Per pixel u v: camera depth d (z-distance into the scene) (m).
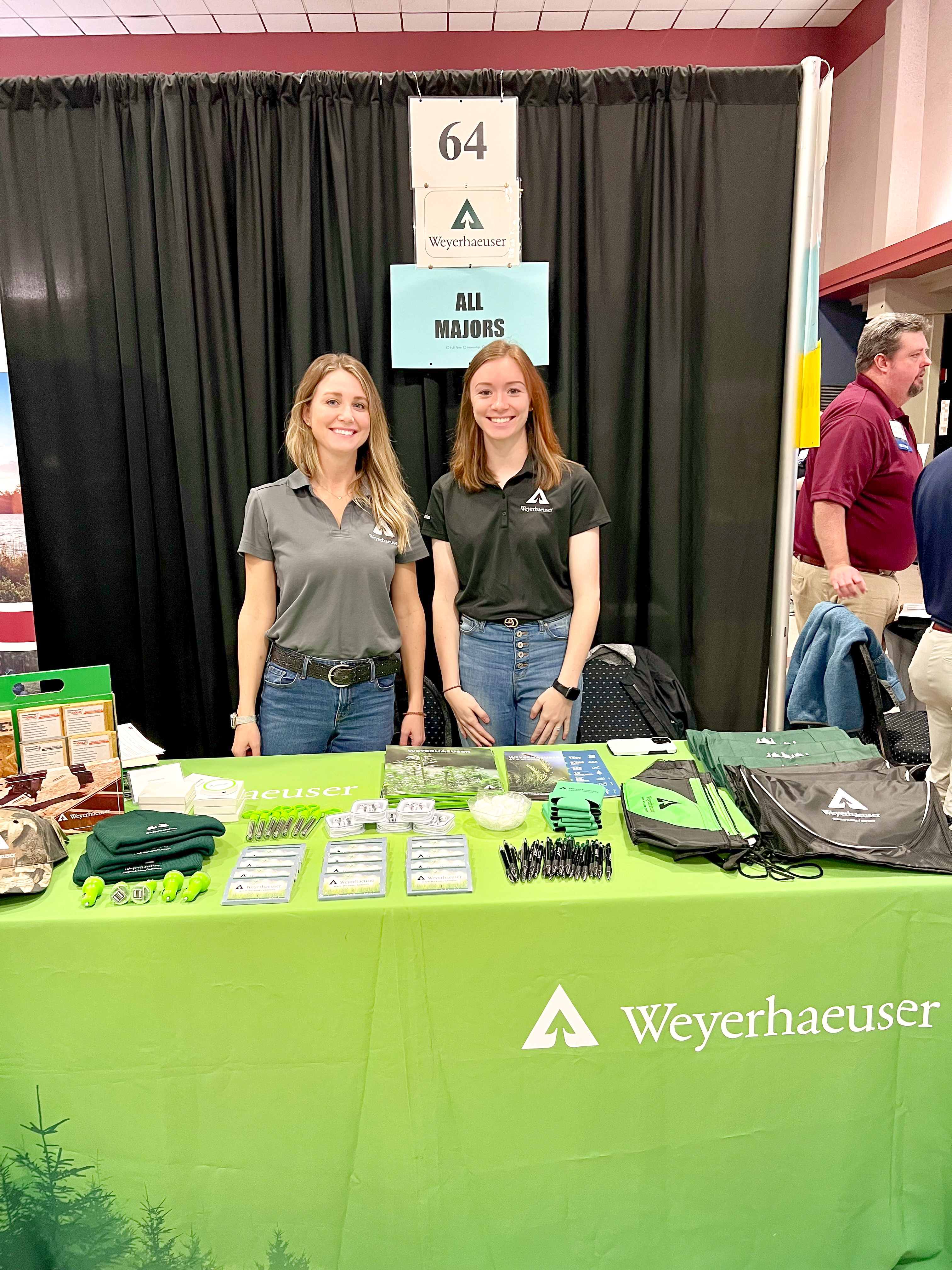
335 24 4.04
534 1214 1.25
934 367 4.28
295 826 1.42
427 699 2.34
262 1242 1.24
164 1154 1.21
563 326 2.31
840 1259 1.29
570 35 4.20
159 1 3.80
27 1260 1.22
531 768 1.61
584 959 1.18
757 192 2.25
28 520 2.35
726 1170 1.26
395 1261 1.25
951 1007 1.22
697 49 4.32
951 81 3.85
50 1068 1.19
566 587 2.09
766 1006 1.21
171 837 1.30
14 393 2.29
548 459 1.96
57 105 2.17
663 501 2.38
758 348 2.33
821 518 2.68
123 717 2.47
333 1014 1.18
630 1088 1.22
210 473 2.32
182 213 2.19
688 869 1.25
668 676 2.32
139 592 2.39
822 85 2.16
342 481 1.91
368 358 2.34
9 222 2.22
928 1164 1.27
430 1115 1.21
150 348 2.28
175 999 1.17
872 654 1.99
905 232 4.16
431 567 2.45
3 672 2.24
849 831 1.27
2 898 1.20
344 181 2.20
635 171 2.24
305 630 1.85
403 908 1.16
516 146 2.15
